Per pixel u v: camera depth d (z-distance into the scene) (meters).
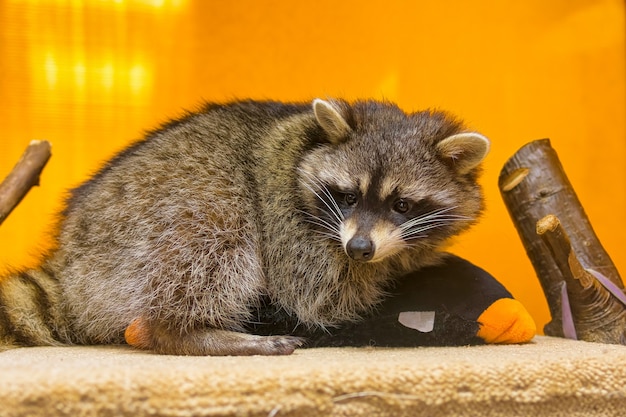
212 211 1.00
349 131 1.02
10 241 1.34
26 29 1.34
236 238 1.00
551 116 1.39
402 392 0.81
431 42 1.38
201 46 1.36
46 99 1.34
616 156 1.40
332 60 1.37
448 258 1.08
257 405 0.78
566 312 1.11
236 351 0.95
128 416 0.76
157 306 0.97
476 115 1.38
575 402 0.85
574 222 1.17
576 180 1.40
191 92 1.36
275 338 0.97
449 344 1.00
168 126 1.08
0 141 1.33
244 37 1.36
